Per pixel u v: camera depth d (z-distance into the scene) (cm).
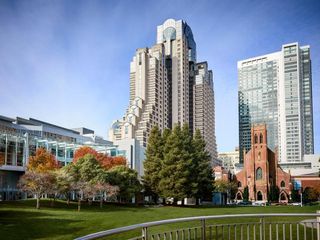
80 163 5859
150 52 18912
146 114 16562
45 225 3150
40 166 6122
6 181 7119
